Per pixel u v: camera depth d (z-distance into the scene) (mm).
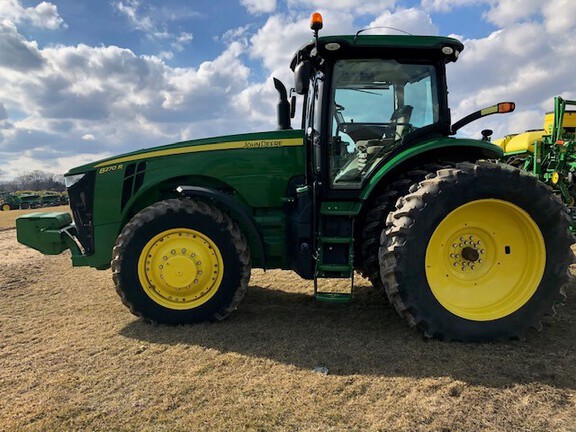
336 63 3623
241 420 2164
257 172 3795
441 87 3686
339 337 3229
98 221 3855
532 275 3170
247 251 3568
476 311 3166
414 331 3314
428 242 3062
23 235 3961
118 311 4008
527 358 2809
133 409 2287
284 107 4355
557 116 9117
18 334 3451
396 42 3482
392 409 2240
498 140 11781
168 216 3467
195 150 3789
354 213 3455
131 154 3826
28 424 2170
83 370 2762
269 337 3250
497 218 3244
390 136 3758
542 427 2076
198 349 3047
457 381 2508
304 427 2104
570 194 9086
